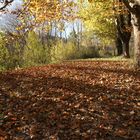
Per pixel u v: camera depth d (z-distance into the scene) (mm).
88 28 39656
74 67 21312
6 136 7301
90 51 46500
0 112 9188
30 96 11141
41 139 7152
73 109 9266
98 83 13188
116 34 40562
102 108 9258
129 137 7047
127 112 8797
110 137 7121
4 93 11852
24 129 7773
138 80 13594
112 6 25172
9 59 25094
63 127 7773
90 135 7230
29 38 30094
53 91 11789
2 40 22953
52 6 18984
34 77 15844
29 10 18344
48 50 34656
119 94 10914
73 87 12469
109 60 30281
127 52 33281
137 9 16359
